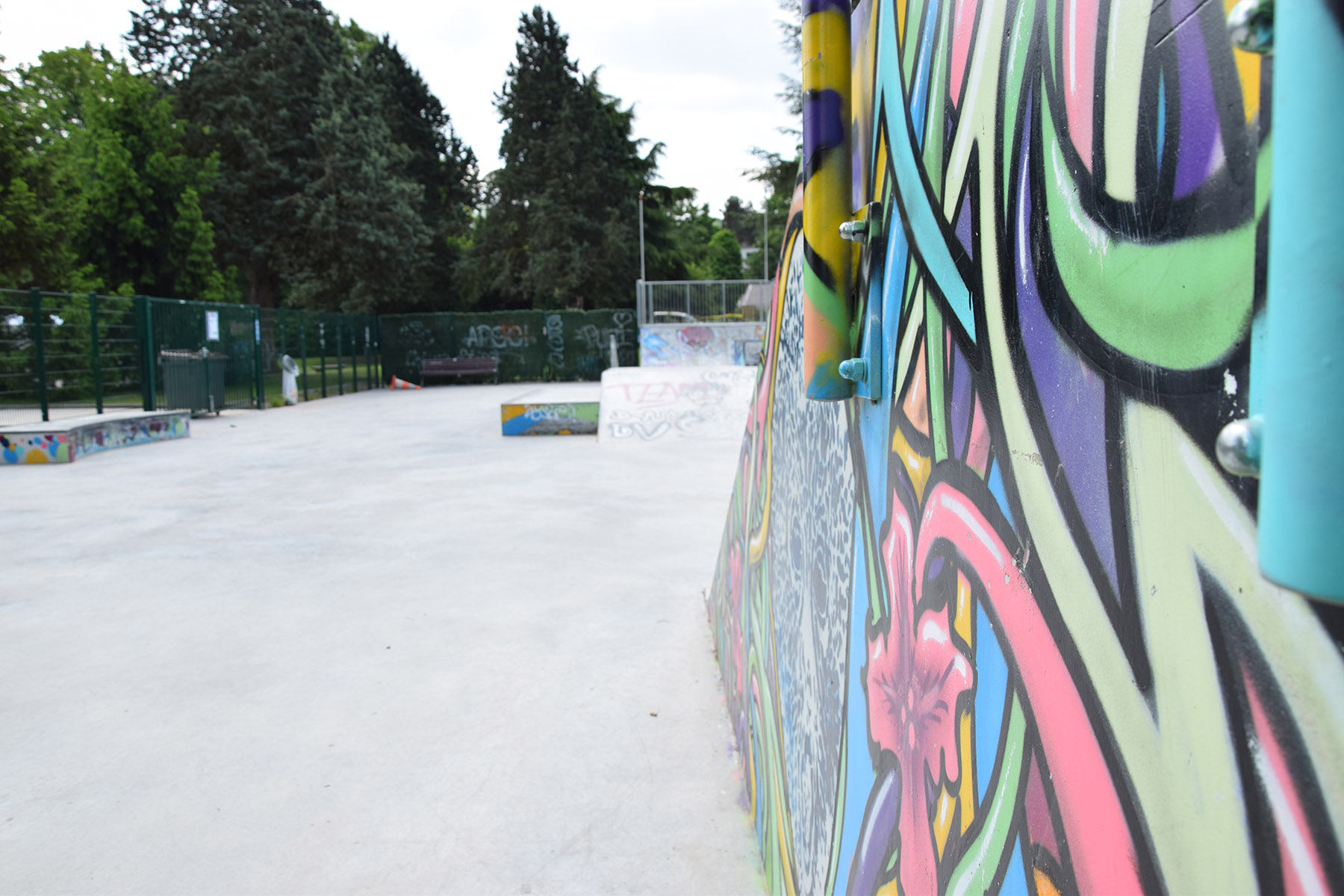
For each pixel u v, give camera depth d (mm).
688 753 2590
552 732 2732
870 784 1171
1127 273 510
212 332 15398
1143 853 514
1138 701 517
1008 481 709
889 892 1077
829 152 1177
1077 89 575
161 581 4535
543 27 36938
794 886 1696
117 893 1986
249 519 6133
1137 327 500
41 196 20766
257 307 17016
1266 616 392
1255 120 384
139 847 2164
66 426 9656
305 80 31219
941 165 865
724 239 70625
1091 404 566
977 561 785
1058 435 615
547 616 3842
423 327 24766
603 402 11023
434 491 7129
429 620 3826
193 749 2666
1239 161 398
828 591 1452
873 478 1150
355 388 22250
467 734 2736
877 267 1097
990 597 754
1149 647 502
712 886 1970
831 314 1209
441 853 2113
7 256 19906
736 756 2553
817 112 1173
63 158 24156
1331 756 354
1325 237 293
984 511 765
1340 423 298
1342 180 289
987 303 748
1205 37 422
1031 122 654
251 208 30594
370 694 3043
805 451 1666
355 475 8148
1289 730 381
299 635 3670
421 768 2525
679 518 5918
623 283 37469
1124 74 512
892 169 1029
